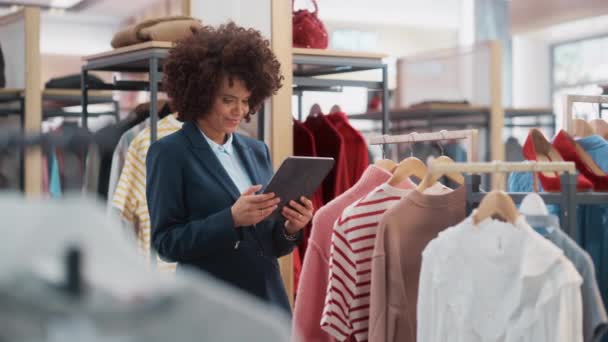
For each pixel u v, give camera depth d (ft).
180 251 6.93
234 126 7.36
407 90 24.70
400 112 22.04
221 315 2.67
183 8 11.02
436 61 23.54
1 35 14.92
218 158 7.34
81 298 2.49
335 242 7.24
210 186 7.12
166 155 7.11
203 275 7.06
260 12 11.16
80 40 20.57
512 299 5.80
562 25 25.70
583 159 7.48
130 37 10.31
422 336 6.18
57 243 2.52
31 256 2.48
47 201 2.58
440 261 6.05
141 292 2.58
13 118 14.38
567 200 6.23
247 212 6.81
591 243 7.45
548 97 27.73
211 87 7.16
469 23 27.07
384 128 11.73
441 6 26.99
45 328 2.45
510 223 5.87
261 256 7.25
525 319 5.73
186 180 7.11
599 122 9.50
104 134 3.49
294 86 13.12
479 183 6.64
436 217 6.95
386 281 6.91
